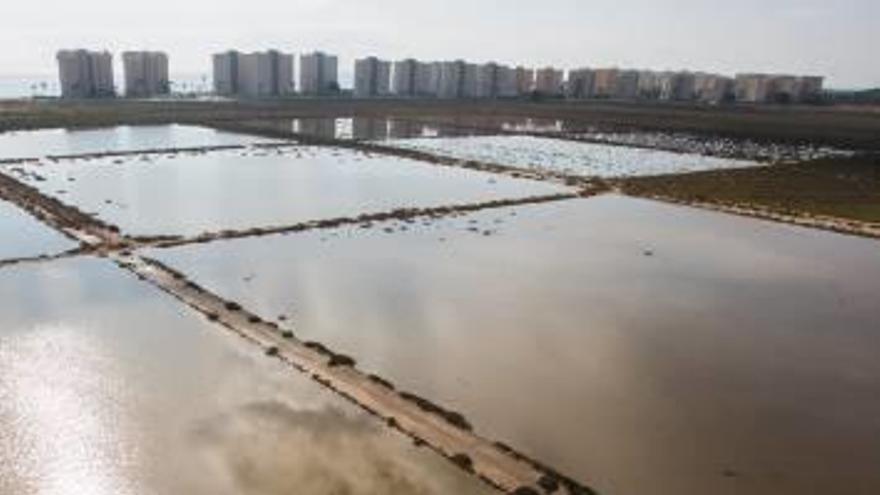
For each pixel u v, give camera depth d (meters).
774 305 31.86
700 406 22.30
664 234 44.50
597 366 25.00
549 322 29.03
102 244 39.31
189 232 42.41
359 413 21.05
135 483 17.66
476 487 17.55
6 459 18.56
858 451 20.06
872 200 54.84
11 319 27.97
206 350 25.38
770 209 51.47
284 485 17.58
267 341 26.22
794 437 20.69
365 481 17.75
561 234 43.84
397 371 24.14
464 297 31.80
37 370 23.56
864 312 31.19
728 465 19.12
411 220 46.34
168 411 21.03
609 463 18.98
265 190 55.41
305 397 21.98
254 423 20.41
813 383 24.16
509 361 25.22
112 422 20.38
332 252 38.66
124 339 26.25
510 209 50.69
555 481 17.81
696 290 33.72
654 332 28.30
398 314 29.52
